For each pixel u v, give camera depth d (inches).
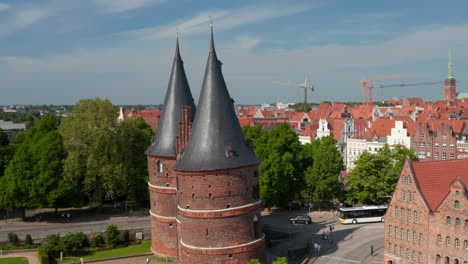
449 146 4077.3
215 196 2001.7
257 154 3538.4
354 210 3287.4
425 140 4244.6
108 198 3614.7
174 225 2417.6
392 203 2381.9
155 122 5979.3
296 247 2746.1
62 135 3351.4
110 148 3307.1
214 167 1983.3
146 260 2402.8
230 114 2101.4
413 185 2236.7
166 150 2399.1
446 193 2161.7
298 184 3634.4
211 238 2010.3
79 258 2495.1
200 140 2053.4
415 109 7568.9
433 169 2278.5
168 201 2415.1
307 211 3654.0
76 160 3129.9
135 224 2913.4
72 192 3201.3
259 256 2118.6
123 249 2662.4
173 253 2425.0
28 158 3129.9
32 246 2620.6
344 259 2544.3
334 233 3051.2
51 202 3075.8
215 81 2090.3
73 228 2827.3
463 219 2003.0
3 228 2938.0
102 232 2758.4
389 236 2410.2
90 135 3243.1
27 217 3250.5
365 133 5039.4
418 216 2214.6
